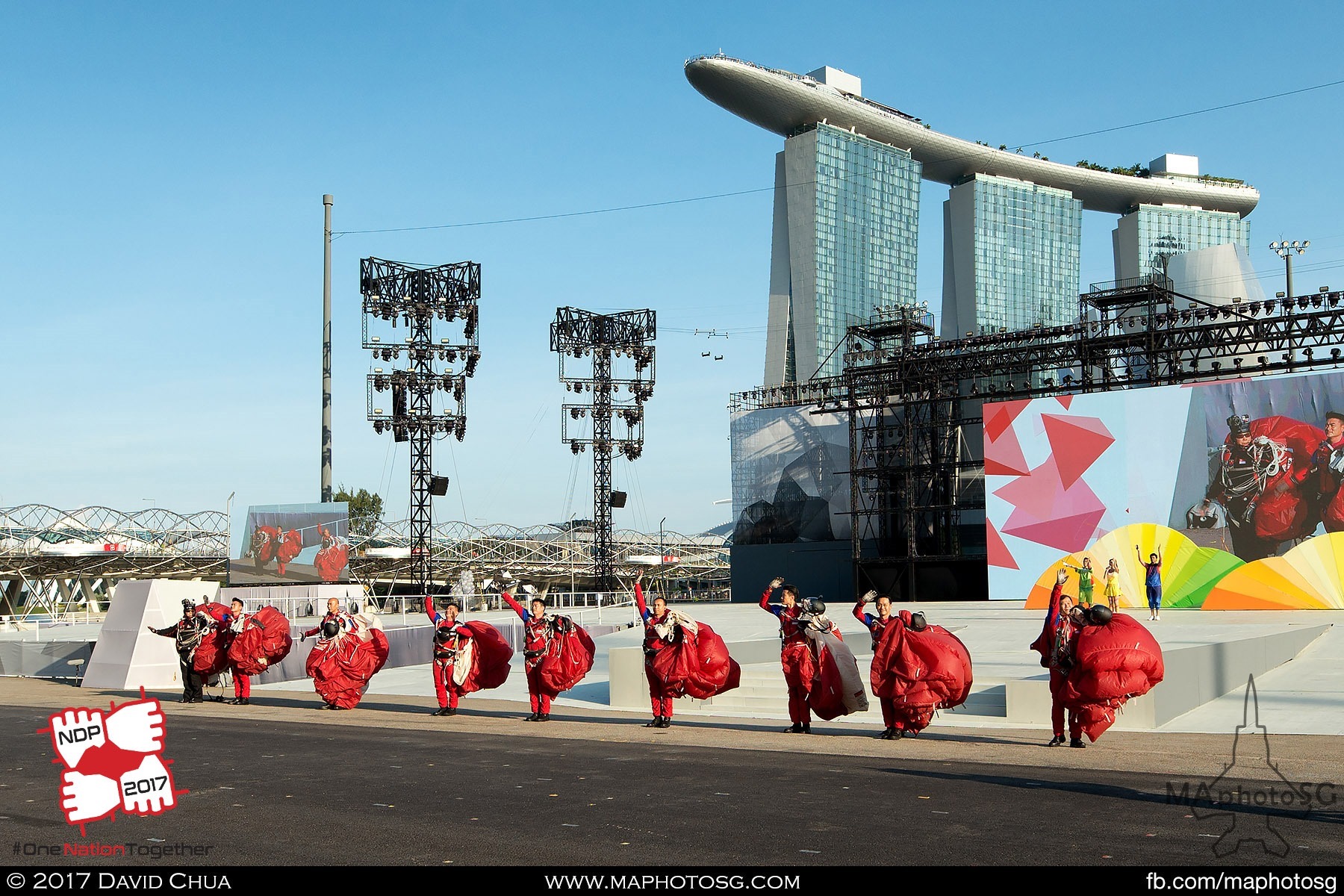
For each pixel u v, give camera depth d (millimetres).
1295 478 41656
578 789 11109
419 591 57688
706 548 93750
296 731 16938
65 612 71375
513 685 26328
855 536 59250
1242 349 62688
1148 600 39688
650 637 16766
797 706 15891
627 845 8531
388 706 21781
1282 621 34375
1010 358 54188
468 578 48406
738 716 19859
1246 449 42750
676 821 9422
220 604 22688
